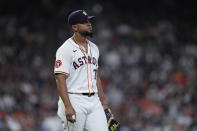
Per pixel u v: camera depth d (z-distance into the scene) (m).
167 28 78.56
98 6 77.81
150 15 83.19
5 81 57.06
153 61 67.81
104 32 73.38
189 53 72.44
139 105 56.50
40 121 49.31
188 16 85.19
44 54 68.50
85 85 19.91
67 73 19.72
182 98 54.72
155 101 56.72
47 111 52.06
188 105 53.31
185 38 77.19
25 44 71.19
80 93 19.83
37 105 53.34
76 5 77.25
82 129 19.95
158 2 86.88
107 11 80.06
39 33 74.00
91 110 19.91
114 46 70.69
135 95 59.00
